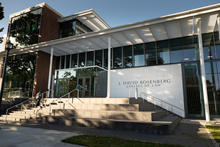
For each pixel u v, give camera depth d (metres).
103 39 15.70
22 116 12.10
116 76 17.11
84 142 5.54
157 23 12.16
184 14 11.24
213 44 13.98
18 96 19.22
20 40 22.02
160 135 6.81
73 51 19.81
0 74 21.69
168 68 14.68
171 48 15.65
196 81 13.52
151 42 16.73
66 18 22.00
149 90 15.08
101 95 16.58
